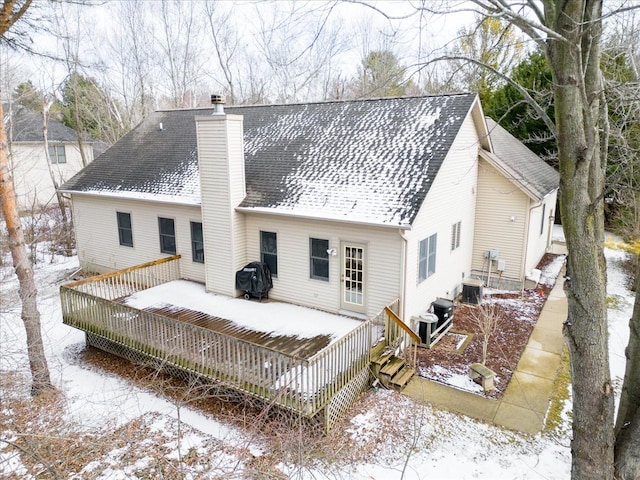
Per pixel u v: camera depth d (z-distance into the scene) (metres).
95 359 10.75
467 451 7.23
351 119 13.41
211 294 12.74
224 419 8.16
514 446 7.34
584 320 4.57
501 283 14.85
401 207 9.88
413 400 8.58
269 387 7.70
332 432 7.75
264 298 12.37
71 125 34.59
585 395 4.67
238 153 11.86
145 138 17.69
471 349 10.63
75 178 17.22
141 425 8.05
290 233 11.62
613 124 12.47
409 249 10.20
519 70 21.55
